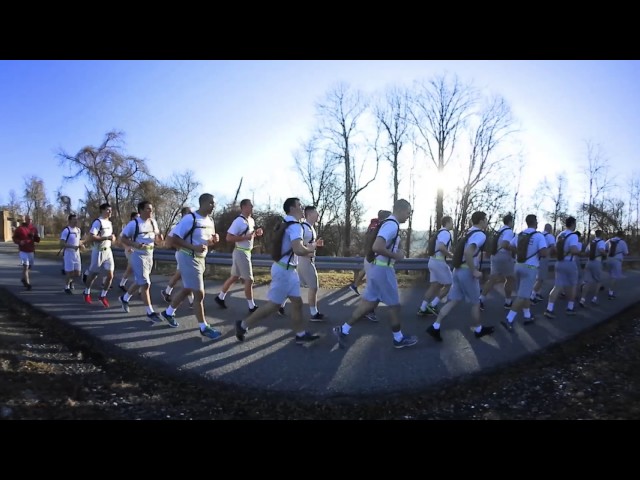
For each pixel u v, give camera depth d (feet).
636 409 13.67
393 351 18.70
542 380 16.60
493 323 24.54
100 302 27.02
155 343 18.84
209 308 26.12
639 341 22.58
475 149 106.93
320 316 23.73
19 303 26.18
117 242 29.63
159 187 95.55
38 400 12.76
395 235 18.30
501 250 27.61
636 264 78.84
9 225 132.87
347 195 114.32
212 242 20.16
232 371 15.89
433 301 25.77
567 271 26.50
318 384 14.99
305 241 23.43
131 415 12.66
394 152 111.04
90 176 86.63
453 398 14.78
